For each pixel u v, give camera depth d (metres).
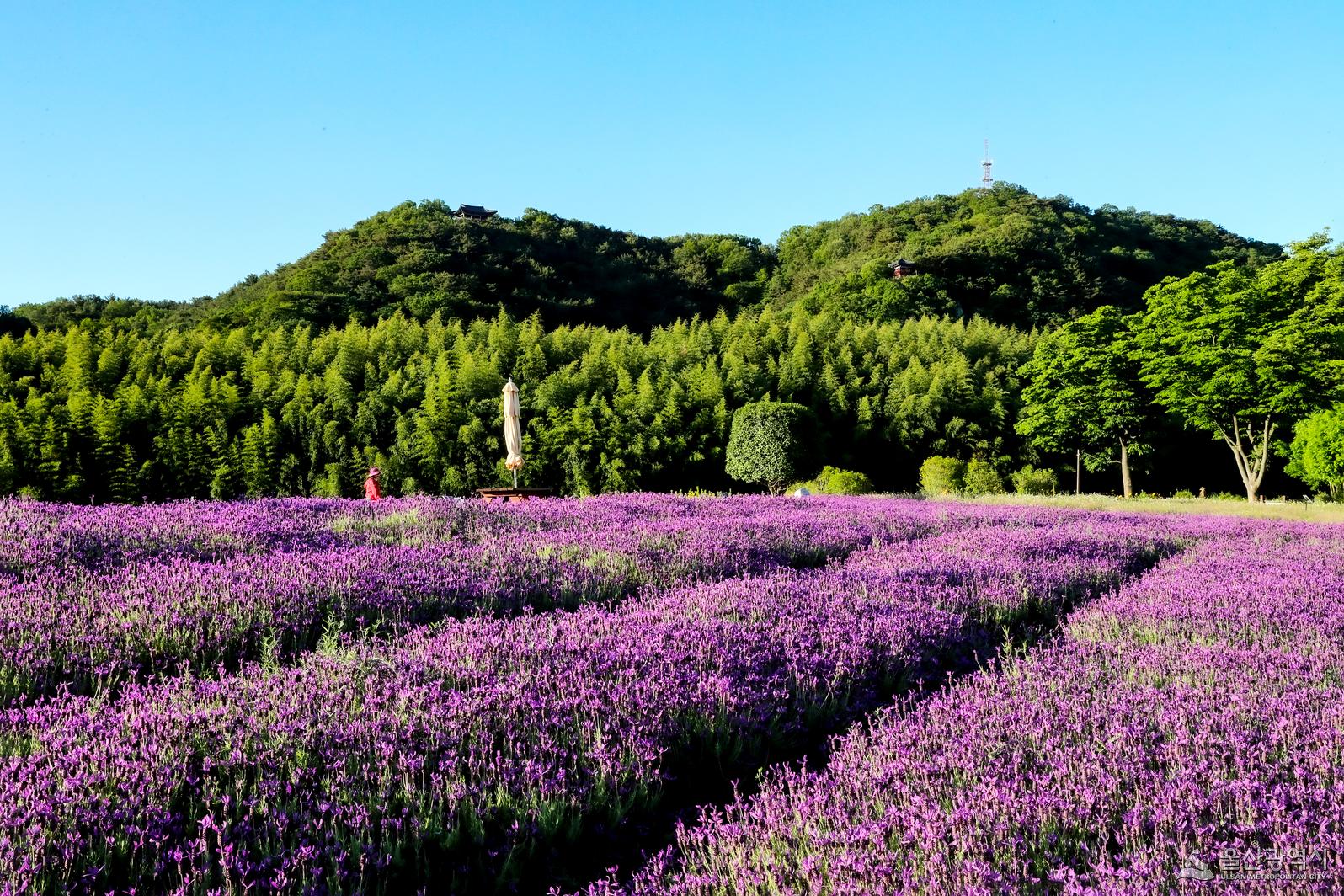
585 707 3.61
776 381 40.66
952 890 2.24
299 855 2.41
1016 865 2.41
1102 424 35.66
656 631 4.81
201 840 2.35
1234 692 3.91
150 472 34.09
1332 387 28.80
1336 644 4.90
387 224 89.06
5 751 3.00
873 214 101.19
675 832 3.02
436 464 36.19
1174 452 40.84
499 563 6.89
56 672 4.04
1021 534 10.71
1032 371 39.75
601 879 2.62
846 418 40.03
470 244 83.50
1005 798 2.70
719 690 3.88
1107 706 3.72
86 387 37.09
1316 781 2.89
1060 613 6.62
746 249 100.19
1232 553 10.15
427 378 38.62
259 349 44.50
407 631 5.07
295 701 3.44
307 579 5.63
